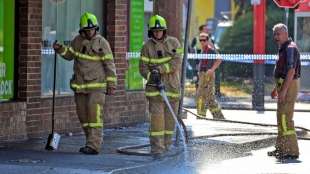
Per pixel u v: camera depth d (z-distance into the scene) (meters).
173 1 31.92
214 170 24.09
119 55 32.62
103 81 24.81
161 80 24.70
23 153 24.66
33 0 28.23
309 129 34.28
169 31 31.92
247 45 60.72
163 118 24.80
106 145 27.09
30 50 28.20
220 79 55.97
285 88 26.19
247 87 56.84
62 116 29.72
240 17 61.19
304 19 52.31
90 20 24.69
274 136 31.31
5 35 27.73
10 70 27.95
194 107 47.03
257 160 26.36
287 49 26.11
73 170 21.59
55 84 27.22
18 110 27.66
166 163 24.14
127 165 22.77
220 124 35.56
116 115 32.53
